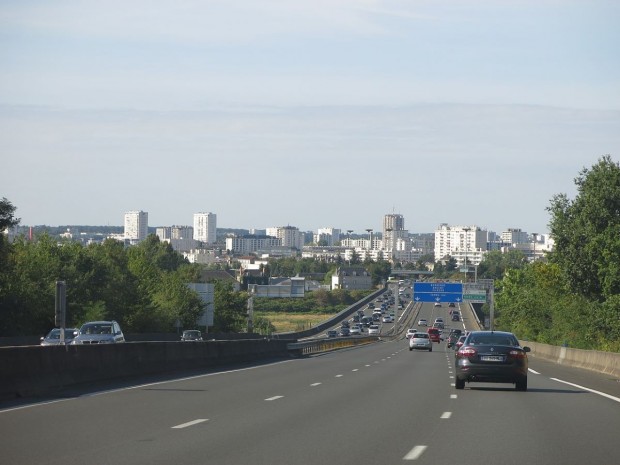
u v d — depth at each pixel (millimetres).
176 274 156000
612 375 58938
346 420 27531
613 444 22328
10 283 97188
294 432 24359
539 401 35281
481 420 27812
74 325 110375
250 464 18766
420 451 20812
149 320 133500
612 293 99375
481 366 40375
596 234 101625
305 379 48531
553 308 126625
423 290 179375
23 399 33562
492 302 175625
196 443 21953
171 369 53531
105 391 37812
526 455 20312
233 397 35594
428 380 48625
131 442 21984
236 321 173375
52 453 20047
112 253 155125
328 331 197750
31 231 148875
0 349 33438
